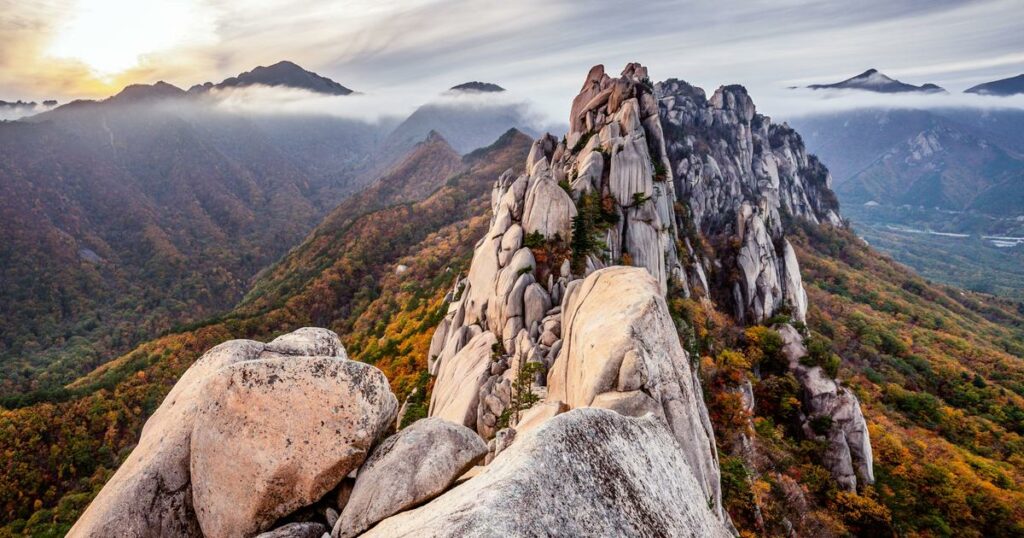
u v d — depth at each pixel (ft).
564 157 286.46
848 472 190.49
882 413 274.77
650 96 297.74
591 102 305.94
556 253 176.24
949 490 194.59
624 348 69.82
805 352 241.55
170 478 37.40
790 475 176.96
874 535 169.37
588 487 25.68
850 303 476.54
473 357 155.63
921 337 412.77
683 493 34.86
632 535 25.40
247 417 35.96
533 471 24.07
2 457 296.30
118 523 35.17
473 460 36.81
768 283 329.93
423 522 24.79
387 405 38.45
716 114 626.64
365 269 623.77
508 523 21.12
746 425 180.55
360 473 36.32
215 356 47.32
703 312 257.75
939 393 327.47
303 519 35.81
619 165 235.40
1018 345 453.17
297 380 37.11
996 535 181.37
